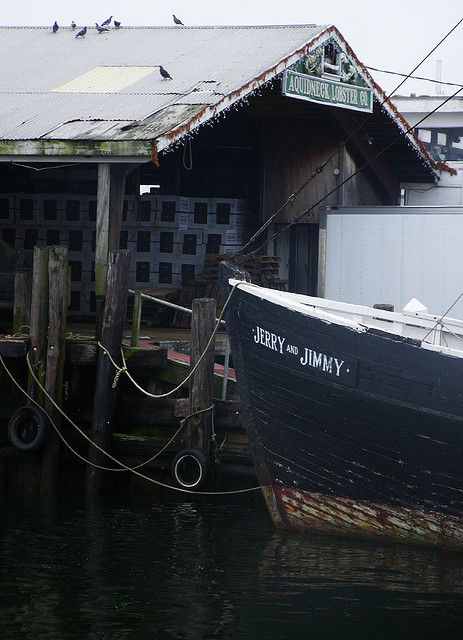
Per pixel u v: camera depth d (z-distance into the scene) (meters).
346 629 12.77
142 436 19.83
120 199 21.55
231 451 19.23
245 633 12.66
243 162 30.31
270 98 26.80
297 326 16.23
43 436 19.50
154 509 18.73
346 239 23.73
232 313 16.81
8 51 29.50
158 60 26.73
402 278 23.23
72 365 20.19
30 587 14.20
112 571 14.92
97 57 28.00
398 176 32.06
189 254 28.31
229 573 14.90
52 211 28.67
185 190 30.75
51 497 19.56
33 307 19.61
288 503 17.09
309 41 25.17
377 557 15.89
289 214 29.50
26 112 23.73
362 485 16.48
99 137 21.17
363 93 27.05
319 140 29.23
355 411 16.08
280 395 16.58
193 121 21.89
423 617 13.29
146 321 26.88
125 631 12.73
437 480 16.02
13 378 19.61
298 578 14.76
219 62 25.61
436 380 15.60
